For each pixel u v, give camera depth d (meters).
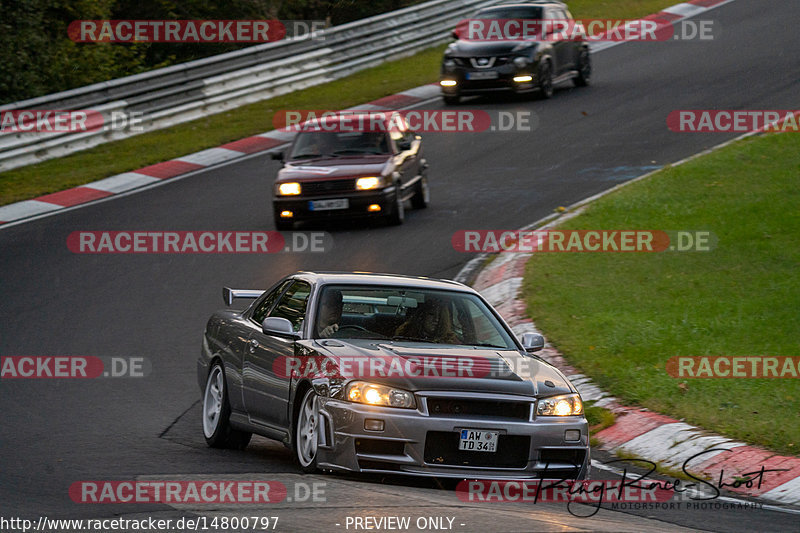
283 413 26.73
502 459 24.30
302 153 66.25
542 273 50.56
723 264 49.44
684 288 46.66
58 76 108.69
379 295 28.48
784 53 108.69
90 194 73.19
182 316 47.94
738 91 93.50
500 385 24.78
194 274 54.81
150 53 125.31
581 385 36.34
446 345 27.16
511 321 44.44
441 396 24.06
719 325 41.28
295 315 28.36
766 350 38.41
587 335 41.16
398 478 24.84
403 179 64.81
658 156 75.56
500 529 19.19
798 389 34.44
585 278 49.50
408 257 56.53
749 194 59.84
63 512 21.22
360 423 23.80
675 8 142.50
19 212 68.50
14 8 107.50
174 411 35.44
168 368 40.97
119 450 29.42
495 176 75.06
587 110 93.00
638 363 37.81
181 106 97.06
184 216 67.25
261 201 70.75
